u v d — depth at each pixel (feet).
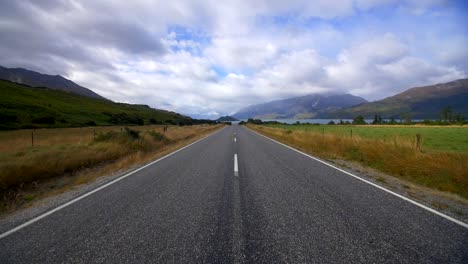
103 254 8.62
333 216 11.91
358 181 19.17
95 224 11.19
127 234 10.15
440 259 8.19
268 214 12.21
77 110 283.38
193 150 40.24
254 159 30.53
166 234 10.11
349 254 8.52
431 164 21.02
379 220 11.41
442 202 14.19
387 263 7.97
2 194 17.38
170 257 8.39
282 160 29.73
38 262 8.19
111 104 468.75
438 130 150.30
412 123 319.68
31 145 41.83
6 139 57.62
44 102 280.10
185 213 12.43
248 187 17.38
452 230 10.38
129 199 14.85
